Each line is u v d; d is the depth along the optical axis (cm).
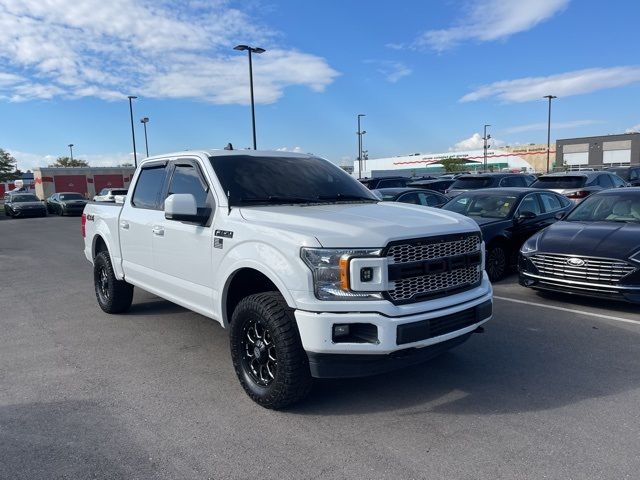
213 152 504
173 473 314
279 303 382
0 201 6316
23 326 638
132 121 3809
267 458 329
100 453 338
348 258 348
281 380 376
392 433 359
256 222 407
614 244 653
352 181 551
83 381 459
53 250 1437
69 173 4728
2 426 376
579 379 445
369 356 355
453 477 304
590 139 7175
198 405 408
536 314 647
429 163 9469
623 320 615
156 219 535
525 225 912
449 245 391
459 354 510
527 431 357
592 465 314
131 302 687
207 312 464
